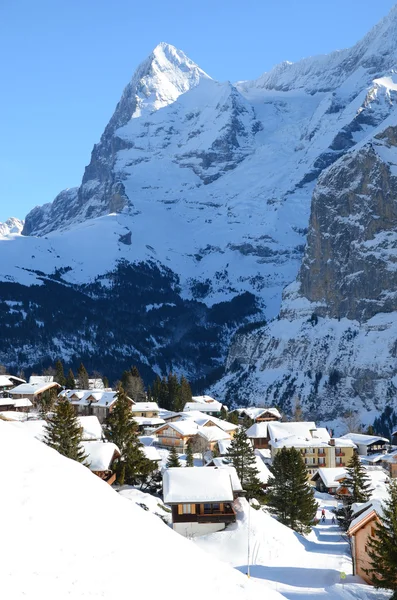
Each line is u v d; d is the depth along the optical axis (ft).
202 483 248.32
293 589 165.58
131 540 93.97
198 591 87.20
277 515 276.41
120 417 310.04
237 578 98.02
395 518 150.92
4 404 502.79
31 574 77.92
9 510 89.40
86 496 101.71
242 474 300.20
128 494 271.08
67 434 270.26
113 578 82.53
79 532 90.48
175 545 100.07
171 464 341.41
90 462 272.92
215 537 231.09
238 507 254.06
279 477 272.10
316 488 420.36
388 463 466.29
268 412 641.40
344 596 156.56
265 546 222.07
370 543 164.86
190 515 242.58
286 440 476.54
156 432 448.65
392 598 148.56
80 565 82.94
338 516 292.40
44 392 560.61
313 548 235.81
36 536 85.92
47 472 104.17
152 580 85.51
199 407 602.85
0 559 78.59
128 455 291.17
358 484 294.46
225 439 438.81
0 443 108.78
